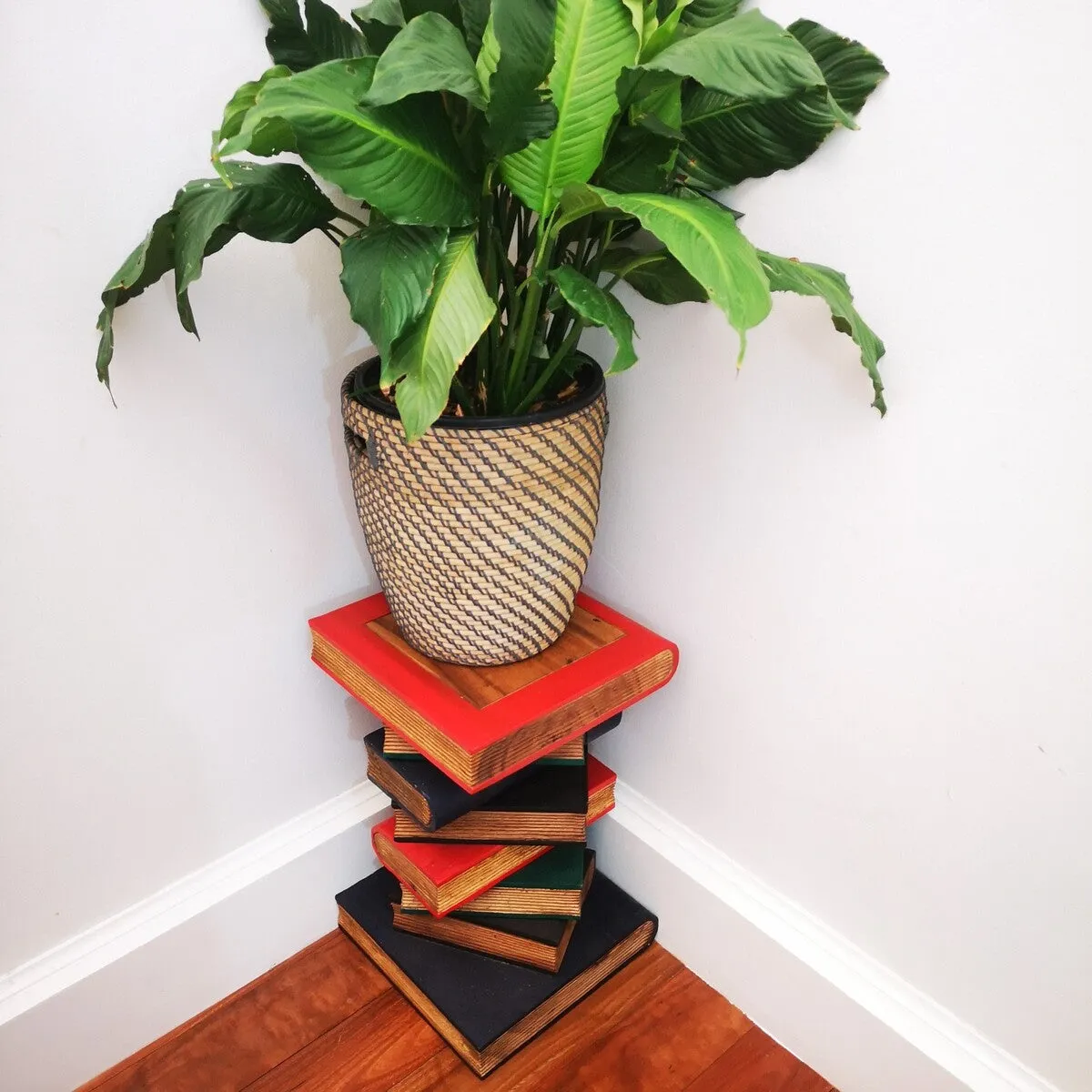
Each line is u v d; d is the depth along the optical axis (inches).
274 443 36.4
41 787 34.7
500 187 28.2
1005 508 27.9
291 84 21.0
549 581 33.6
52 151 27.3
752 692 38.4
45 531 31.3
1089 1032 31.1
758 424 34.0
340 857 45.8
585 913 45.5
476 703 33.9
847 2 26.9
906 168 27.0
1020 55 23.9
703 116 28.8
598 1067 40.6
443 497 30.0
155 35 28.1
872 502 31.3
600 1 22.8
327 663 38.5
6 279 27.7
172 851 40.0
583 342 40.2
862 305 29.5
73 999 37.7
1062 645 27.8
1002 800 31.0
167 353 32.0
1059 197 24.2
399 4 26.8
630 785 47.0
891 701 33.2
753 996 42.3
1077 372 25.2
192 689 37.8
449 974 41.8
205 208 25.2
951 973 34.7
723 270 21.0
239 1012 42.8
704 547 38.1
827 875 38.2
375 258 23.7
